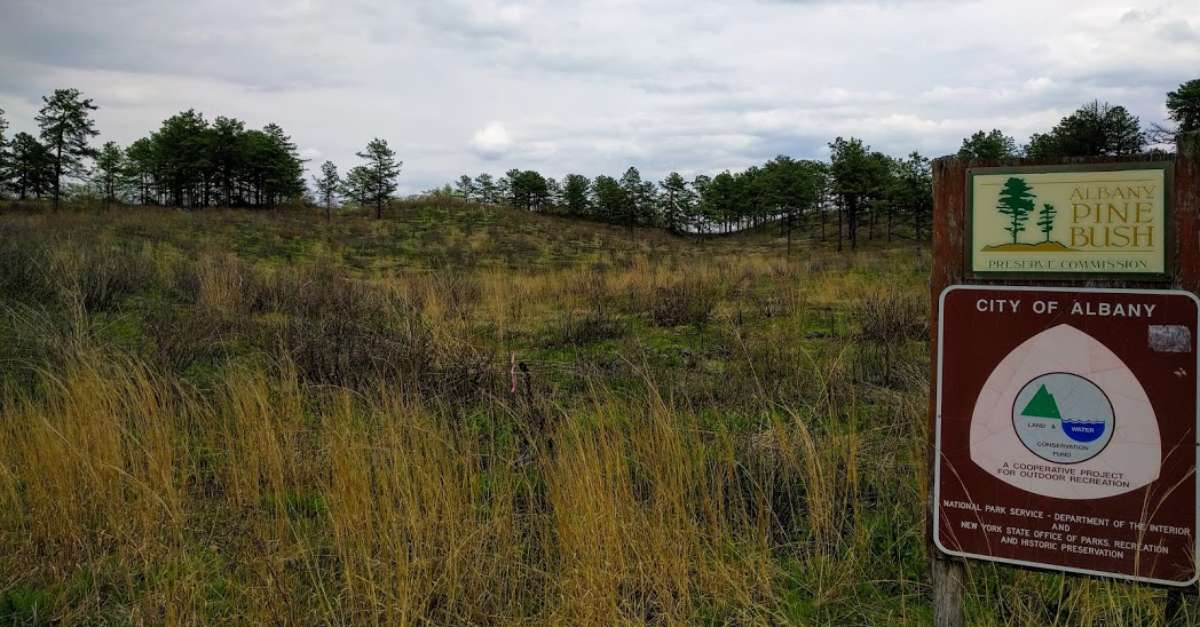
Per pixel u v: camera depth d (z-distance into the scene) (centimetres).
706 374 603
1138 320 201
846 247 6050
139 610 287
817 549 319
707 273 1511
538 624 282
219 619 288
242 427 418
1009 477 215
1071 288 207
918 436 396
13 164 5631
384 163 5741
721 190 8450
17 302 802
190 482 410
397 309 874
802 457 390
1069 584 279
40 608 303
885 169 6272
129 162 7112
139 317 858
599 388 531
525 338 837
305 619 282
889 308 808
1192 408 197
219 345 702
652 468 362
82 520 351
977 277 218
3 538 344
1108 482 205
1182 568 199
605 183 8794
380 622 284
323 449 406
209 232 3097
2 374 538
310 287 1062
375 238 3634
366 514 310
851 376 544
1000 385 215
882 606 290
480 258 3203
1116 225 203
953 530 222
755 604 279
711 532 325
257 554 308
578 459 340
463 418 440
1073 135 3097
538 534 340
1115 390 203
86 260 1110
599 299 1094
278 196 7062
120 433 397
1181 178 197
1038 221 210
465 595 294
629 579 291
